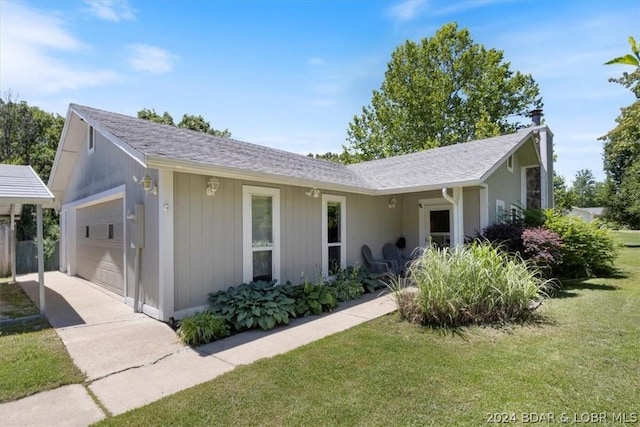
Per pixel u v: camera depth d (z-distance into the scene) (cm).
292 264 798
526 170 1321
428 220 1088
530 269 805
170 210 583
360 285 809
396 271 972
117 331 542
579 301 665
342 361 420
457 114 2486
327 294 686
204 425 297
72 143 1057
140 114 2630
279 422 298
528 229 870
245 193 703
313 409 316
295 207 812
